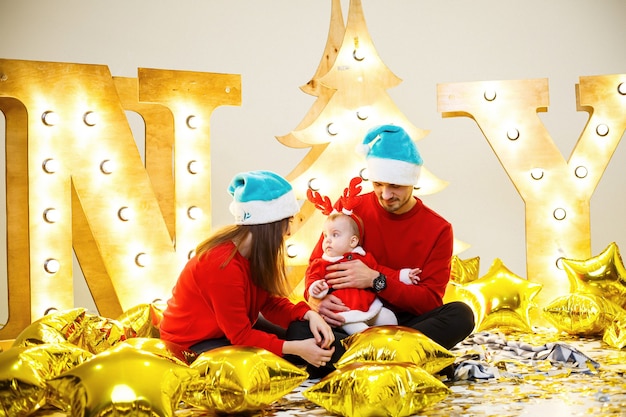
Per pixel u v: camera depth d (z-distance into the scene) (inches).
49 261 127.5
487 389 99.8
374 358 96.0
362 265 111.3
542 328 146.5
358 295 110.7
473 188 194.2
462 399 94.9
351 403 86.2
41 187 127.0
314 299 112.5
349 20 146.3
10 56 174.9
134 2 182.5
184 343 105.5
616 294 138.6
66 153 129.0
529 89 150.4
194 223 138.2
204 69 185.2
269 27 189.2
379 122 146.6
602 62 189.5
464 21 190.5
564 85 189.2
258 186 101.7
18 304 131.6
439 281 114.9
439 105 149.9
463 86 149.6
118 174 133.0
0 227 177.9
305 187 143.2
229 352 91.6
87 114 130.5
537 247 150.8
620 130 150.6
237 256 101.7
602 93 150.3
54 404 91.7
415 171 113.1
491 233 194.4
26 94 125.4
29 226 126.0
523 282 141.7
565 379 104.0
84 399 79.3
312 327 102.5
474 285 140.7
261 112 189.6
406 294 110.7
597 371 107.9
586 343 130.2
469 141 194.1
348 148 145.1
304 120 148.9
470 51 190.4
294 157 192.4
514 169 150.6
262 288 103.5
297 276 145.3
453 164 193.6
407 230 117.5
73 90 129.4
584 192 151.3
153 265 135.5
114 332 112.6
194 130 137.9
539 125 150.6
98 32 180.1
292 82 190.4
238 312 99.0
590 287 139.0
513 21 189.6
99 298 141.6
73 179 129.5
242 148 188.9
